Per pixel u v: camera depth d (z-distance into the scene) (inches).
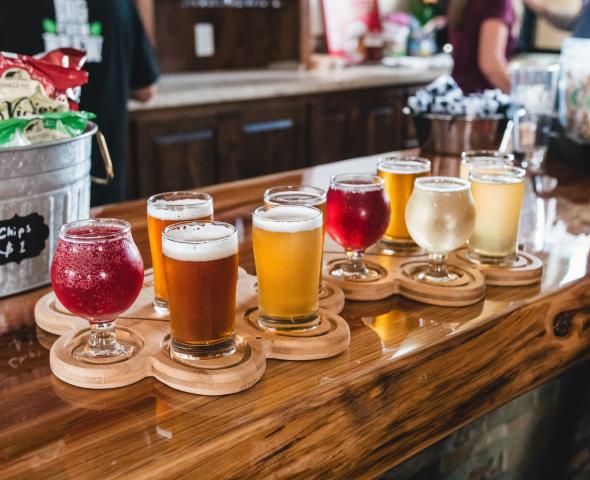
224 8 165.2
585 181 74.3
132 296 34.7
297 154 154.0
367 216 43.8
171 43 159.5
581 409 57.6
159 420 31.7
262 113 145.6
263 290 38.2
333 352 37.1
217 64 167.9
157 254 40.3
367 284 44.9
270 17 172.7
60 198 45.6
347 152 163.2
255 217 37.5
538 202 66.1
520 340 44.3
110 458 29.0
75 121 45.4
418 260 49.7
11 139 41.9
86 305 33.6
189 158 136.3
